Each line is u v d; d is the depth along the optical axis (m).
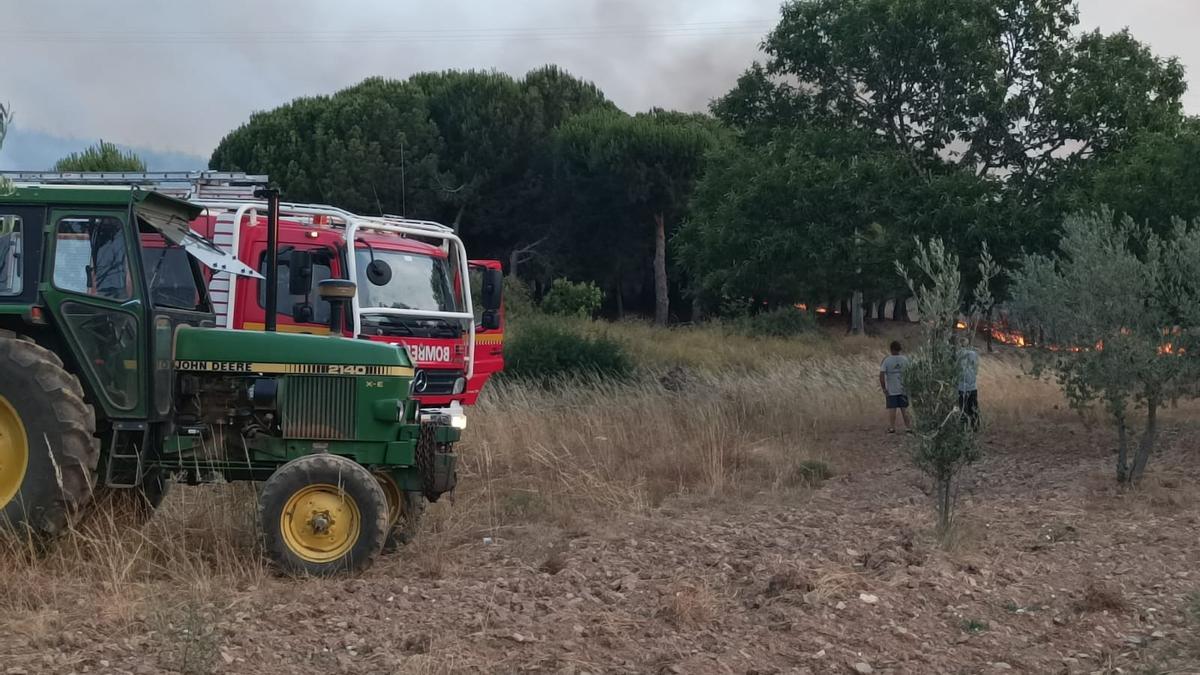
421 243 12.52
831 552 7.43
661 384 16.55
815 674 4.98
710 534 8.28
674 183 43.72
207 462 7.07
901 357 15.17
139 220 7.09
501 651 5.13
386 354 7.29
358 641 5.19
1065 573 6.89
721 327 35.81
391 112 44.97
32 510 6.29
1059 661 5.27
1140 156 14.36
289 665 4.85
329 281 9.55
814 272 16.14
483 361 13.71
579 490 10.16
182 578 6.33
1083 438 13.68
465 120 46.38
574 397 15.21
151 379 6.77
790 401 16.38
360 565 6.72
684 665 4.95
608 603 6.15
